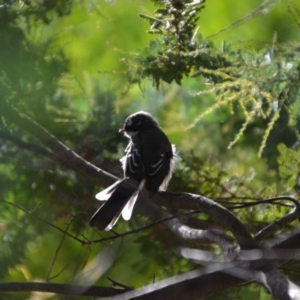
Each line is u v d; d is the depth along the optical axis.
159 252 12.46
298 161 11.20
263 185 11.91
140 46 18.34
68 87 12.41
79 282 9.76
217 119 14.20
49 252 14.66
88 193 12.38
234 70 10.65
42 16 10.97
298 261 10.45
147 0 15.96
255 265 7.65
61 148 10.54
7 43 10.47
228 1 19.95
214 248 11.98
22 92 10.83
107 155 12.77
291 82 10.49
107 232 13.01
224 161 13.75
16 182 12.27
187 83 15.41
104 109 12.80
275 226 8.86
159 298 8.21
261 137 13.04
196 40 10.82
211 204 8.80
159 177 10.38
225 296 11.18
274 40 10.81
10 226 12.39
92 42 18.44
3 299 11.25
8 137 11.34
